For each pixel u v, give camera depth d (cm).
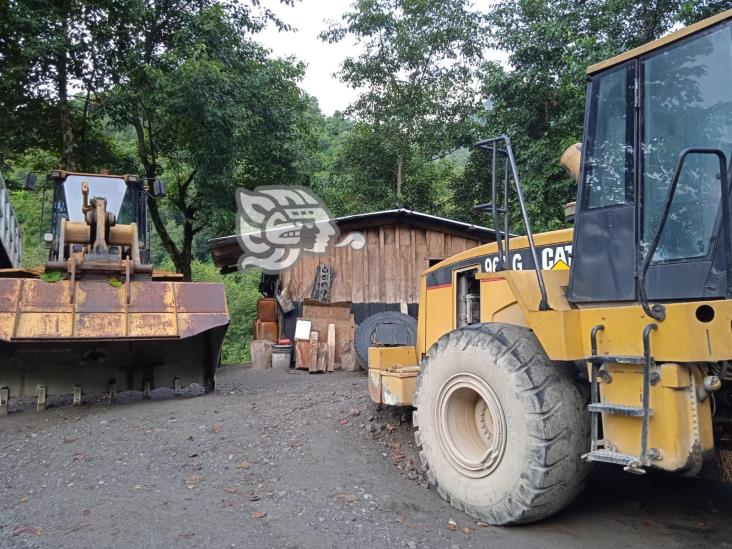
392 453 481
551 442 321
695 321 275
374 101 2091
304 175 1795
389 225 1284
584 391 341
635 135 320
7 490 411
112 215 748
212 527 337
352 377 1027
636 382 296
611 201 331
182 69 1388
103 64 1509
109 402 694
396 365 547
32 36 1344
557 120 1410
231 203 1616
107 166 1712
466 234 1306
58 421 607
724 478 304
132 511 362
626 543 322
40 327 613
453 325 502
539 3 1520
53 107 1557
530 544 320
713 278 282
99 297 661
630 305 317
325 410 610
